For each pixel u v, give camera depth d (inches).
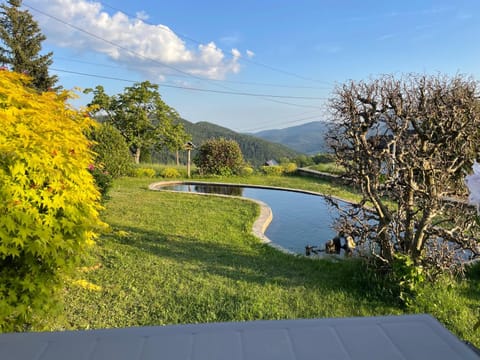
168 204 380.8
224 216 327.3
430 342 43.7
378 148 175.6
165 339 44.9
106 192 333.7
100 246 212.2
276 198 488.7
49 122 115.7
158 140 1017.5
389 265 161.8
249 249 229.6
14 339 44.8
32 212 100.9
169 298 148.5
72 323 125.3
